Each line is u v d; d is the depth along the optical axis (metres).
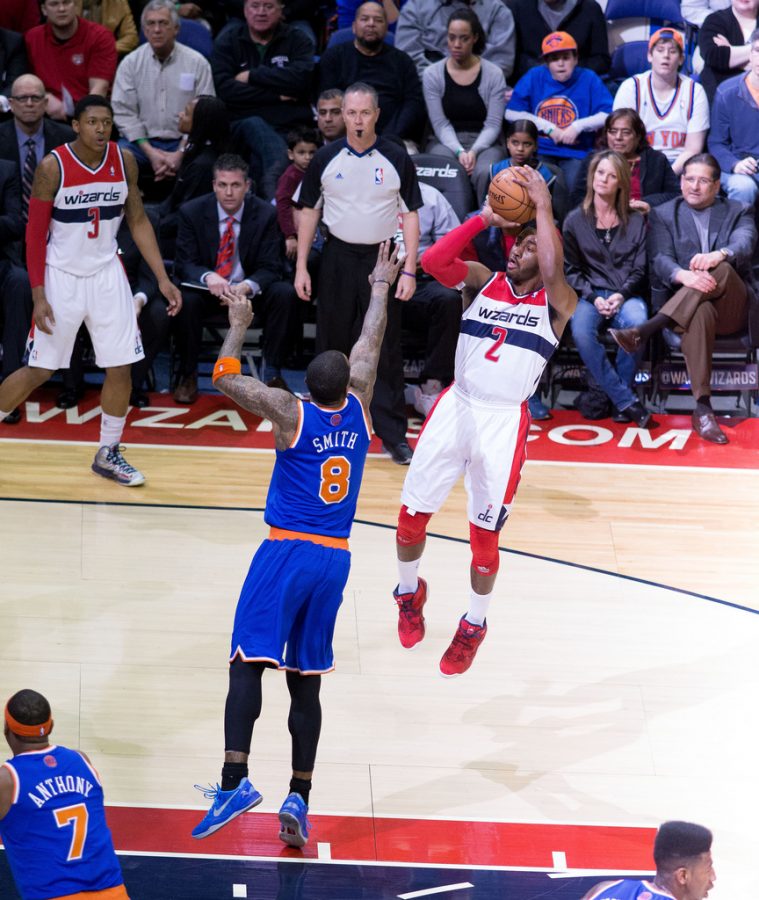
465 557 17.06
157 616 15.34
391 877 11.60
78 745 13.08
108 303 17.62
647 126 23.02
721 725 14.05
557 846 12.16
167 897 11.09
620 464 19.72
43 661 14.34
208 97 21.55
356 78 23.19
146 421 20.42
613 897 9.29
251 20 23.58
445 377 20.36
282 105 23.77
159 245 21.22
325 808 12.52
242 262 20.52
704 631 15.69
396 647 15.16
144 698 13.90
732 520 18.27
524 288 12.98
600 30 24.14
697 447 20.31
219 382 11.59
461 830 12.30
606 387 20.55
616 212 20.45
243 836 12.06
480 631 13.70
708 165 20.34
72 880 9.52
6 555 16.36
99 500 17.94
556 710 14.19
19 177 20.28
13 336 19.66
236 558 16.70
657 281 20.58
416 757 13.34
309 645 11.62
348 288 18.88
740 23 23.91
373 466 19.48
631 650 15.27
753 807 12.84
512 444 13.19
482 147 22.64
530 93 23.23
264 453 19.69
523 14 24.19
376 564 16.78
